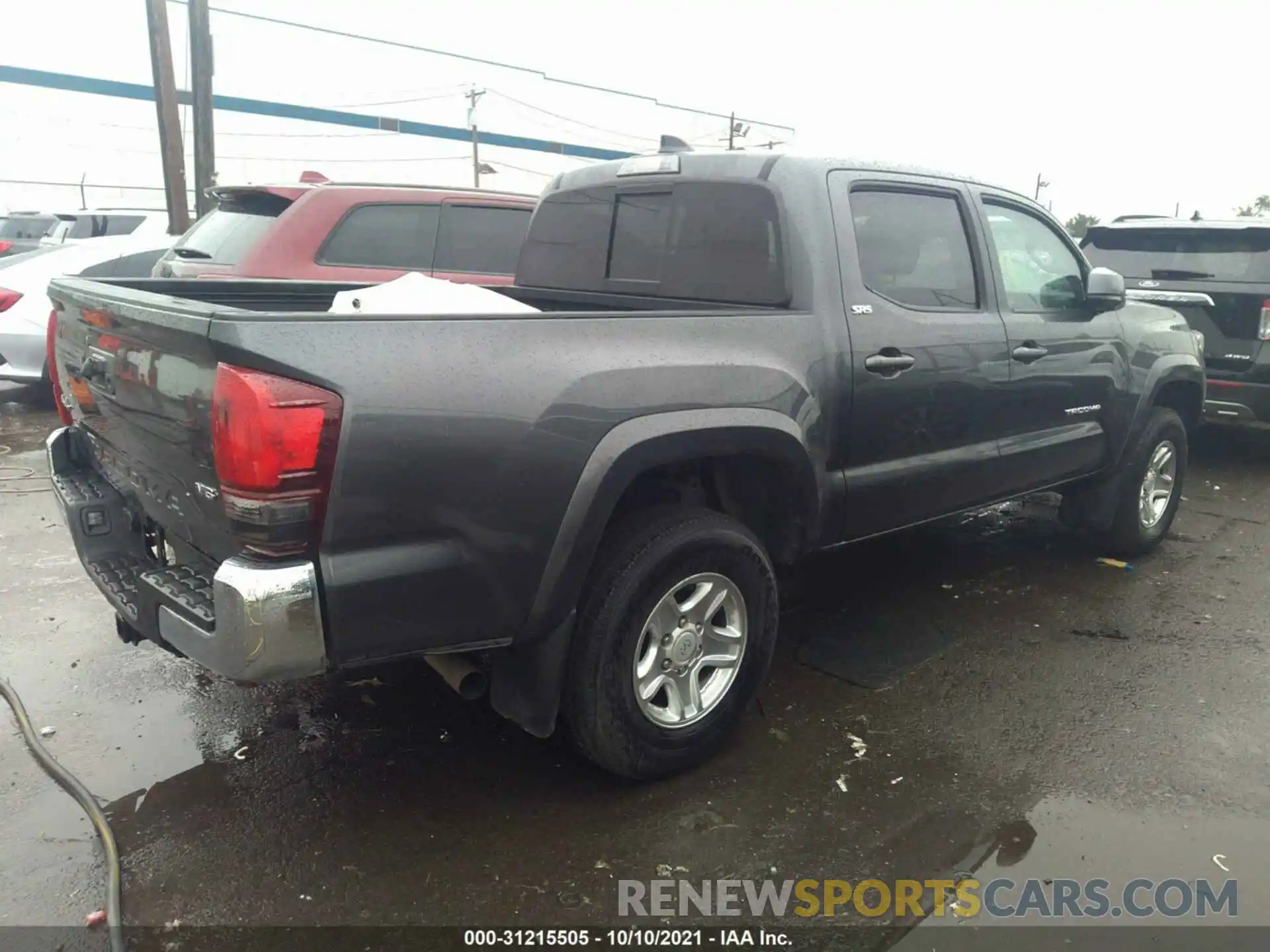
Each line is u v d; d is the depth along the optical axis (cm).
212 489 233
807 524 334
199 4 1323
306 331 221
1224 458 804
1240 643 418
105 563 306
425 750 323
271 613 221
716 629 313
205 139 1369
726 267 353
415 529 240
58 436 345
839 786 306
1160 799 301
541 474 255
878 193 363
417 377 234
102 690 358
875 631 426
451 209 688
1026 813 293
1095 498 505
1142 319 500
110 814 284
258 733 331
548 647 273
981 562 521
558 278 433
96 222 1252
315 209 638
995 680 379
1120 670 390
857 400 340
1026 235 433
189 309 228
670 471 321
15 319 821
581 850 273
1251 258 697
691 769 313
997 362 396
